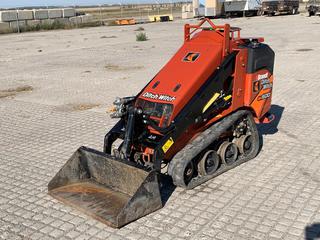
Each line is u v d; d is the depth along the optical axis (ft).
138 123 16.99
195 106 17.08
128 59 55.42
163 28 105.60
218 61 18.03
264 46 19.84
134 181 16.08
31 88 40.50
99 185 17.47
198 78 17.33
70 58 59.31
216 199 16.72
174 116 16.75
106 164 16.78
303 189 17.28
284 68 43.37
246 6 127.85
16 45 81.00
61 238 14.64
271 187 17.56
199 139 17.53
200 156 17.78
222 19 123.44
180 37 80.18
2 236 14.90
